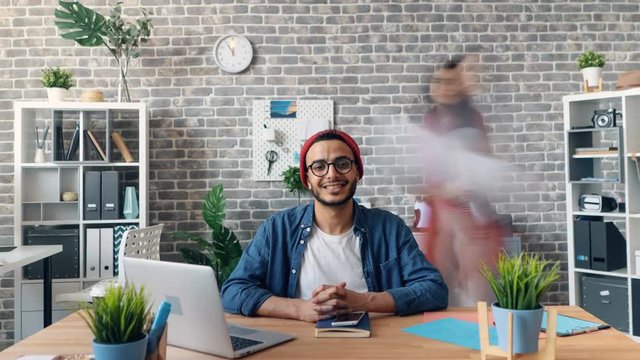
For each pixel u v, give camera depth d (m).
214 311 1.15
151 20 4.05
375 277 1.72
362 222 1.75
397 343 1.25
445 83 3.10
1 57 3.98
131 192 3.72
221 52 4.05
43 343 1.26
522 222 4.11
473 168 3.11
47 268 3.11
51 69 3.78
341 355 1.17
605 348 1.19
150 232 3.10
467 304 3.12
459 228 3.12
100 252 3.64
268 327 1.42
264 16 4.09
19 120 3.56
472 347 1.21
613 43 4.18
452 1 4.14
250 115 4.08
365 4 4.12
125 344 0.89
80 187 3.64
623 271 3.39
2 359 1.14
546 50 4.16
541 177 4.13
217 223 3.65
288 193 4.08
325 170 1.61
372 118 4.11
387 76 4.12
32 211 3.82
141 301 0.94
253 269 1.70
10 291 3.89
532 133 4.14
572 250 3.54
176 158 4.04
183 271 1.17
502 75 4.14
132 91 4.03
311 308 1.47
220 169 4.07
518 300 1.02
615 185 4.13
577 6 4.18
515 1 4.16
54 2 4.02
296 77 4.09
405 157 4.10
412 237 1.77
